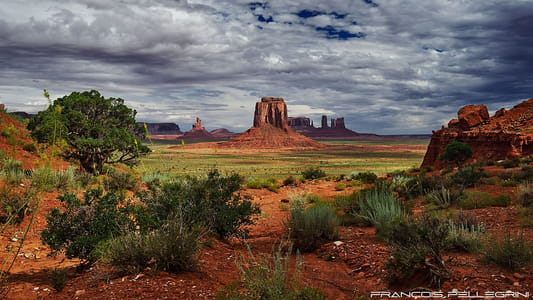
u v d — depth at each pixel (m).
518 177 19.19
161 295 4.46
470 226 7.76
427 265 4.81
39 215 9.60
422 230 5.30
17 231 8.44
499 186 17.25
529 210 9.45
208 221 8.23
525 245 5.26
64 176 14.03
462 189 14.23
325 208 8.95
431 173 35.56
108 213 6.29
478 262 5.41
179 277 5.20
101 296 4.46
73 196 6.37
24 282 5.21
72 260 6.88
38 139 15.97
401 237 5.67
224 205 8.94
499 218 9.35
